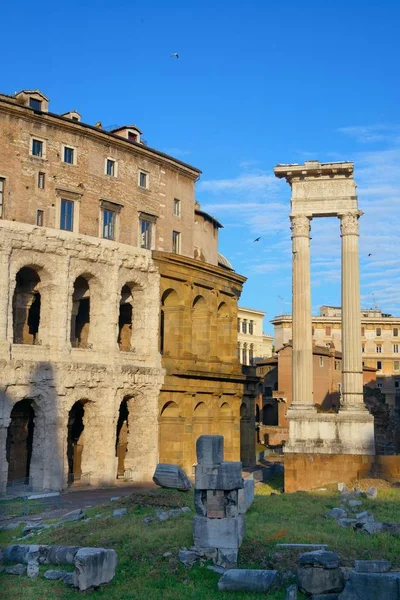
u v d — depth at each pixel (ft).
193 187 246.27
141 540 90.68
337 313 556.10
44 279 188.65
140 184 222.69
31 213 187.52
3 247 176.14
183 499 120.78
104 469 194.18
